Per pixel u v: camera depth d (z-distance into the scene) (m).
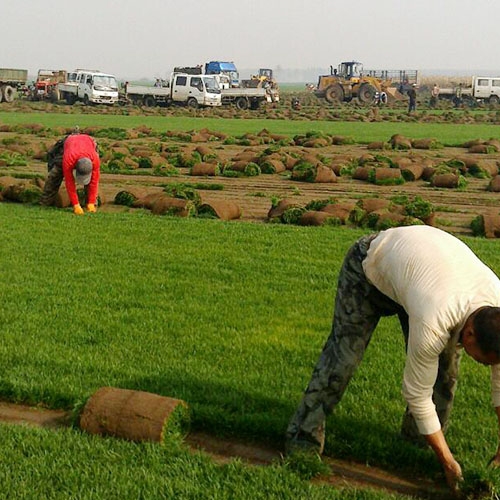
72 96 65.31
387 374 7.80
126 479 5.66
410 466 6.12
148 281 11.15
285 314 9.74
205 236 14.41
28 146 29.55
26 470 5.77
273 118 55.69
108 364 7.89
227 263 12.28
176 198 17.53
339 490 5.66
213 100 62.00
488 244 14.24
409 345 5.06
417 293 5.04
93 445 6.14
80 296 10.32
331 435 6.43
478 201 20.23
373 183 23.31
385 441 6.36
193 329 9.05
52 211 16.97
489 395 7.34
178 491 5.53
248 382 7.54
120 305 9.97
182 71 69.31
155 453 6.00
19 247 13.18
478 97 74.88
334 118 55.34
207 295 10.49
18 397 7.23
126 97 64.56
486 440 6.41
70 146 16.52
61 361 7.92
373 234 5.82
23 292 10.43
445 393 6.17
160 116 55.25
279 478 5.74
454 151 32.53
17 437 6.27
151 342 8.60
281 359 8.18
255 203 19.52
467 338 4.81
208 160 26.50
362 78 74.81
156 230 14.94
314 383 5.98
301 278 11.48
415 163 24.92
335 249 13.44
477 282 5.00
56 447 6.11
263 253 13.01
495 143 33.03
